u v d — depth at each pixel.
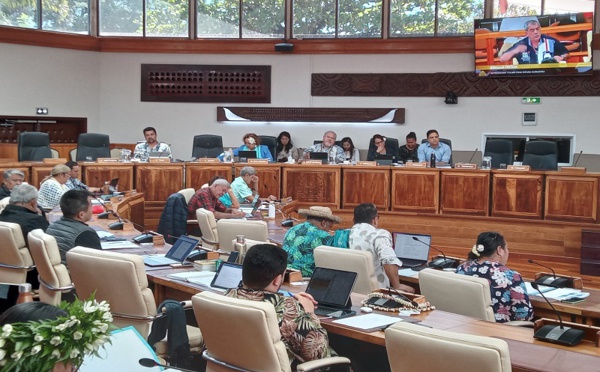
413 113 12.56
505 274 4.09
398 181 9.73
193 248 4.83
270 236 6.48
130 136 13.14
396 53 12.55
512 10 12.07
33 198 5.32
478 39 11.85
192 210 8.20
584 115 11.72
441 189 9.52
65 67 12.63
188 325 4.26
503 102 12.12
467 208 9.38
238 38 13.02
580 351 3.01
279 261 3.22
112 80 13.07
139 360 2.12
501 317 4.03
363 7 12.72
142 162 10.03
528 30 11.47
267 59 12.98
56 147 12.37
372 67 12.67
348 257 4.30
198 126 13.12
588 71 11.31
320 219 5.20
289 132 12.96
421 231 9.67
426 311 3.61
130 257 3.59
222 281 4.09
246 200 8.95
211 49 13.00
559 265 8.65
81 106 12.85
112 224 6.33
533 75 11.70
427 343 2.47
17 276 4.80
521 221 9.08
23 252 4.77
